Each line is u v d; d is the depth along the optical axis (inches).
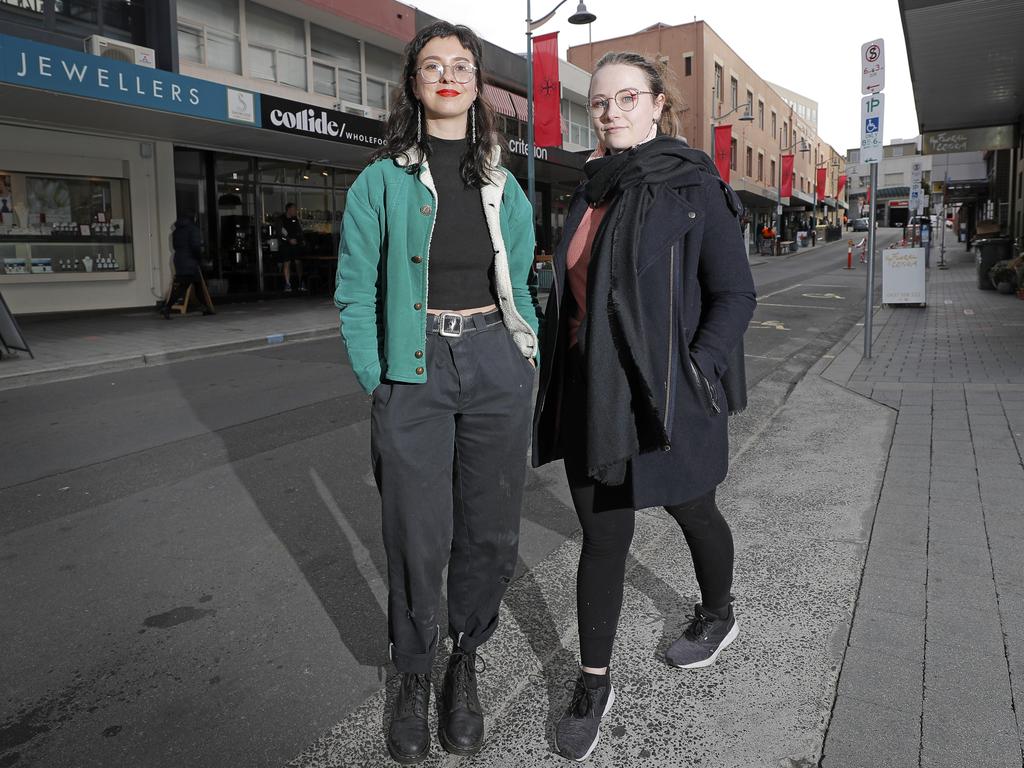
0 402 269.6
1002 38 389.1
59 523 154.7
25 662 104.1
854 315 517.3
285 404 260.1
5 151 470.0
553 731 85.0
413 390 79.0
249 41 588.1
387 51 724.7
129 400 270.7
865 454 178.7
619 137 80.4
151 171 543.2
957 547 125.6
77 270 514.0
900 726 82.3
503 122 86.1
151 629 112.5
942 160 1205.7
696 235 75.9
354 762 82.3
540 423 83.9
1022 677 90.0
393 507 80.2
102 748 85.9
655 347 73.5
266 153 604.4
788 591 113.7
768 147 1931.6
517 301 86.4
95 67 391.2
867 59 305.4
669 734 83.6
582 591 81.1
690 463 77.7
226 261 604.1
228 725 89.7
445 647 105.0
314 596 122.3
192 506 163.5
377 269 81.0
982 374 267.6
